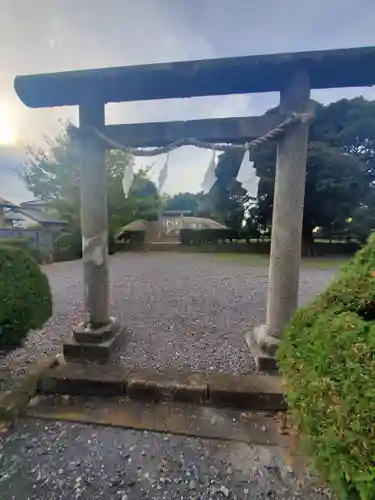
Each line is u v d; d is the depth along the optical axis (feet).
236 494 4.16
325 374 3.28
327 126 37.88
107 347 8.17
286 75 6.98
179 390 6.40
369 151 38.78
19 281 6.93
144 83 7.32
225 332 10.52
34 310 7.09
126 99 7.91
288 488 4.26
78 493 4.16
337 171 35.14
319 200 36.55
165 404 6.34
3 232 31.60
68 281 19.76
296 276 7.58
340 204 36.45
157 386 6.48
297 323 4.37
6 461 4.75
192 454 4.95
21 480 4.38
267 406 6.14
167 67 6.86
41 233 32.12
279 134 7.14
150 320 11.85
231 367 7.86
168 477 4.45
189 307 13.82
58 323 11.12
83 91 7.66
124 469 4.61
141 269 26.32
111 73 7.06
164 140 7.86
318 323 3.91
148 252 44.29
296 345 4.09
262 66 6.67
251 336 9.27
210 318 12.16
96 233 8.28
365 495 2.61
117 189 34.78
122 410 6.14
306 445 3.47
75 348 8.20
